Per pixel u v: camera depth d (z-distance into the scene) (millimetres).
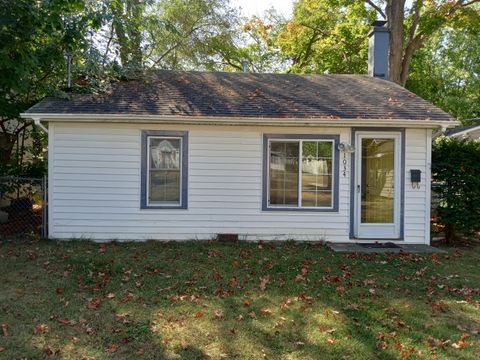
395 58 17078
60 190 8898
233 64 27781
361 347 4141
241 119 8594
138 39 12258
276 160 9141
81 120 8664
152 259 7305
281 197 9188
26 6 8367
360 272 6746
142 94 9789
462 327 4703
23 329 4410
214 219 9125
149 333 4371
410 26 18844
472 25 16641
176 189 9109
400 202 9109
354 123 8641
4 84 9266
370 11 19641
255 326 4594
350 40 20328
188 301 5320
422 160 9086
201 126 9023
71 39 9727
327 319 4805
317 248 8492
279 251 8086
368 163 9148
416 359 3936
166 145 9070
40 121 8742
